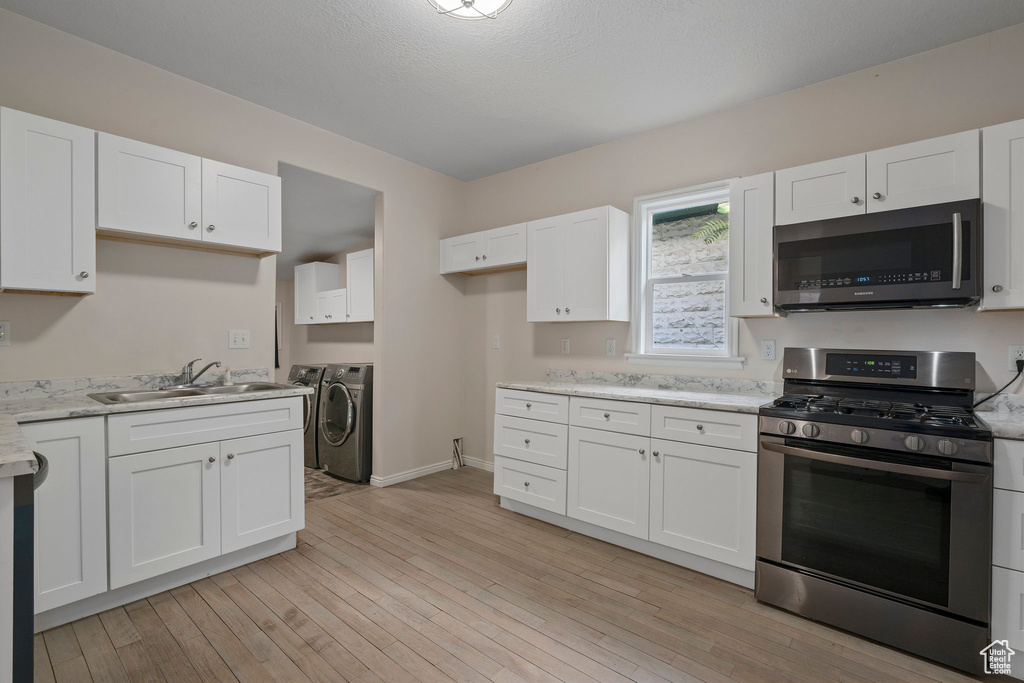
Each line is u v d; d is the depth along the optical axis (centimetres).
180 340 253
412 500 331
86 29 216
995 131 184
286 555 247
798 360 249
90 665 163
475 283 415
